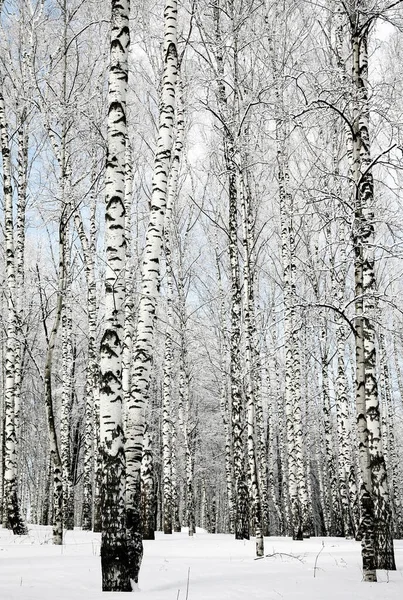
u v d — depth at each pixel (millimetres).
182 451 29281
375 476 9453
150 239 8000
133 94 19891
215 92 14656
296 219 18344
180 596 5754
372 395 9664
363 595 6234
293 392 17562
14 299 15344
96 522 17547
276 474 35719
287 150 16422
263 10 15391
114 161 7336
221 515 44406
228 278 24062
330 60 13586
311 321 9836
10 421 14664
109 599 5293
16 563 8383
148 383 7637
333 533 30703
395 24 9359
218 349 24766
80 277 23219
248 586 6637
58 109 13203
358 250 9000
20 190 17938
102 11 16641
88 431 22250
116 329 6855
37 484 35406
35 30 16047
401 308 8844
